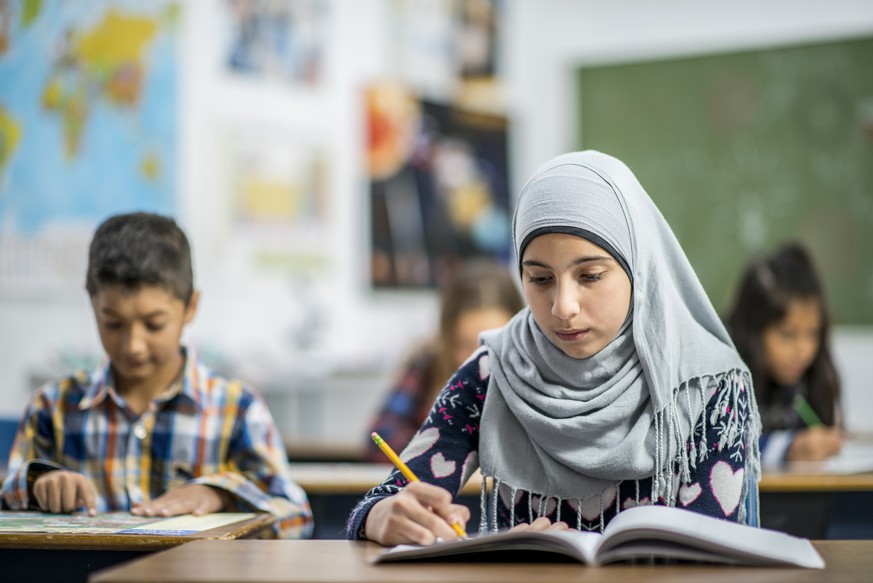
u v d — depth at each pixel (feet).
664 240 4.26
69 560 4.18
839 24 14.90
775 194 14.99
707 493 3.99
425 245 14.47
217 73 12.16
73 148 10.77
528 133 15.99
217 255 12.09
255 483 5.45
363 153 13.83
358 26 13.85
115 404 5.55
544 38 16.11
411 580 2.95
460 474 4.23
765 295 7.95
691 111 15.42
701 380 4.08
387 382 13.83
